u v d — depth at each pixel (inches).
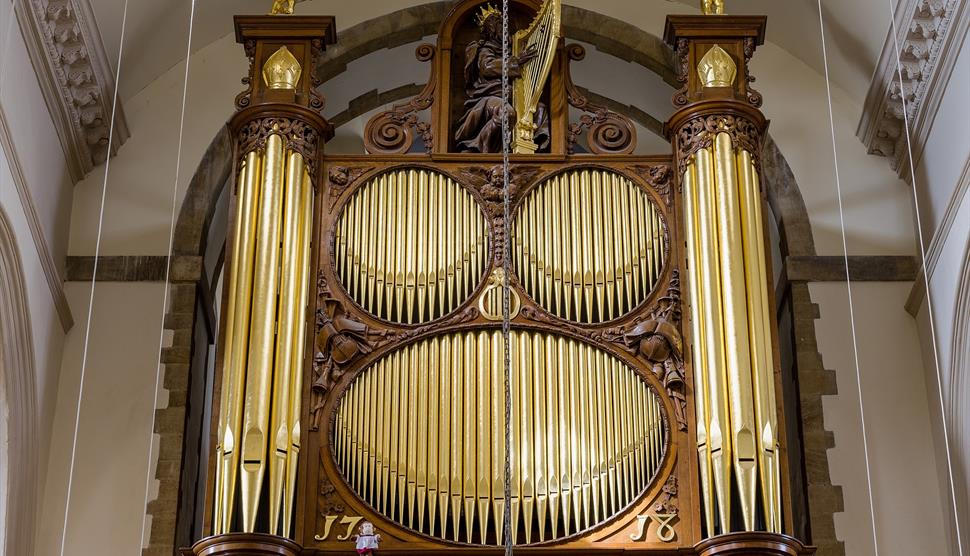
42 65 463.5
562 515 418.9
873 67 517.3
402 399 434.9
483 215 466.0
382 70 573.9
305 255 449.1
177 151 534.0
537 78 484.1
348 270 456.8
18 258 442.0
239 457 413.7
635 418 432.1
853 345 501.0
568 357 442.3
